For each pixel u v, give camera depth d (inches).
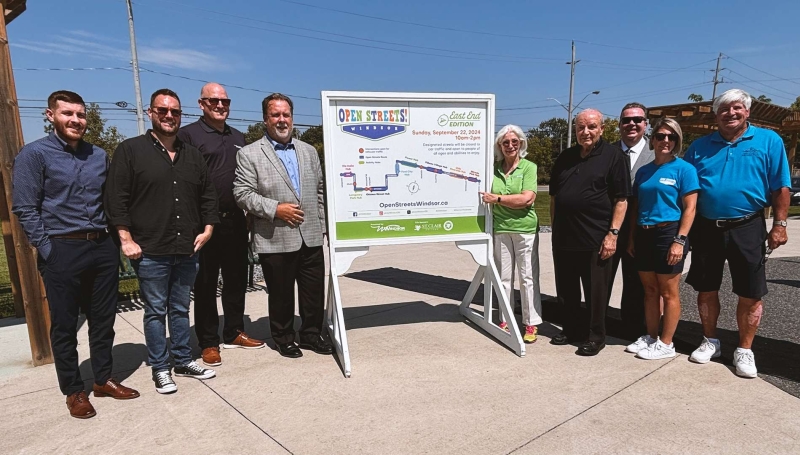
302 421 112.7
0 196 192.4
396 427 109.5
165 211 123.5
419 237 158.7
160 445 103.4
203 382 134.4
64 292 112.8
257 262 248.2
